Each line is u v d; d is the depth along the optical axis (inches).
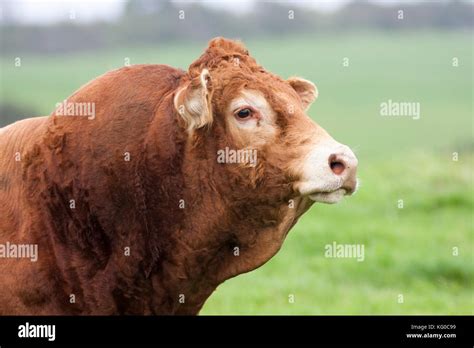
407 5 3036.4
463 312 450.6
